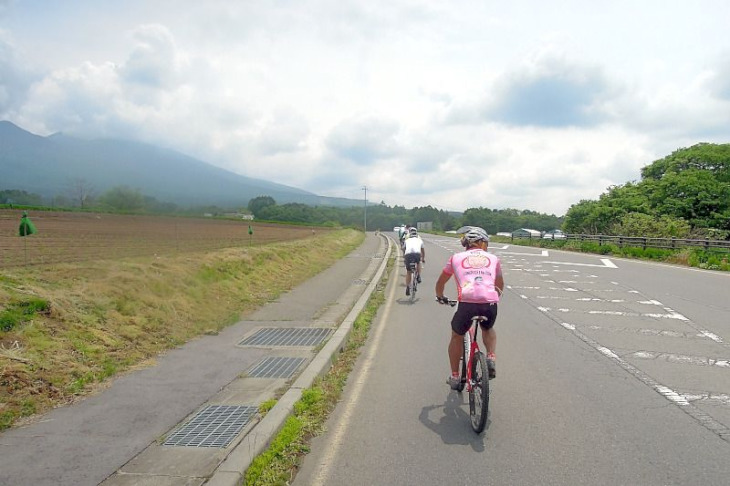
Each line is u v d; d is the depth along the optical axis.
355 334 8.43
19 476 3.53
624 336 8.25
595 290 13.65
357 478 3.68
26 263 8.89
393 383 5.95
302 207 87.81
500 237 56.78
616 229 37.59
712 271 18.80
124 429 4.38
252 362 6.54
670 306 11.02
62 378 5.35
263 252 16.33
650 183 48.12
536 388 5.68
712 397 5.35
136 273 9.15
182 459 3.82
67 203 35.34
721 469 3.76
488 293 4.74
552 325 9.16
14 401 4.71
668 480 3.60
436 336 8.46
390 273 18.55
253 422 4.52
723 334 8.34
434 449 4.16
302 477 3.72
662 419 4.74
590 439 4.31
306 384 5.52
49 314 6.37
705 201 42.31
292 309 10.34
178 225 25.30
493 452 4.08
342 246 32.91
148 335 7.27
